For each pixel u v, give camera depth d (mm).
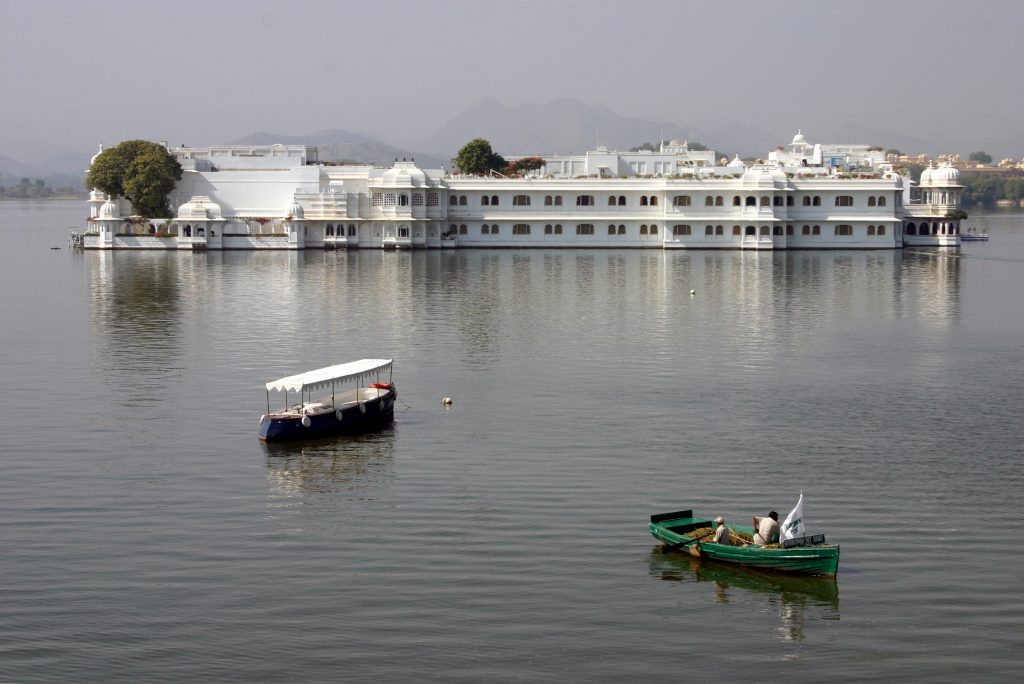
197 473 47844
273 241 166500
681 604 35312
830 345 79312
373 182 168375
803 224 169250
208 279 123188
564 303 101750
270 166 176250
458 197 171875
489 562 38219
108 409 58938
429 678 30969
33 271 134000
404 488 45844
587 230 171250
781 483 46656
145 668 31438
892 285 118125
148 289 113625
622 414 58125
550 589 36188
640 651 32469
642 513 42969
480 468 48562
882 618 34469
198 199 166000
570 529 41250
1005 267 139375
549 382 65750
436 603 35125
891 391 63875
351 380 60438
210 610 34656
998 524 41875
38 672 31203
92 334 83500
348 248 169375
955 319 92438
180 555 38781
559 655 32188
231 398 61375
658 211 170000
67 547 39469
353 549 39281
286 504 43875
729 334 83938
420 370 69188
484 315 93375
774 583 36781
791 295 108750
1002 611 34844
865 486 46281
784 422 56688
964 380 66938
